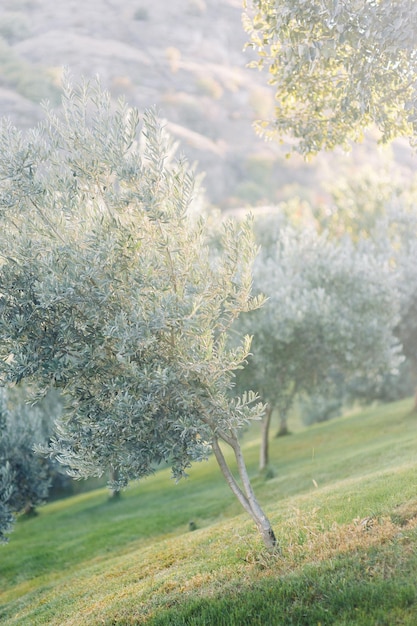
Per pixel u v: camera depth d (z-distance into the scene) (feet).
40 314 43.37
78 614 50.47
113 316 43.06
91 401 44.11
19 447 80.84
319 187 610.24
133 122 43.52
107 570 66.59
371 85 51.13
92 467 44.37
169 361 43.96
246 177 627.46
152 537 84.48
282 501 75.25
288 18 49.52
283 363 104.63
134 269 42.16
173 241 44.45
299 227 143.23
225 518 83.15
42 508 144.05
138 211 43.80
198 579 46.73
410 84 50.75
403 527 44.68
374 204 192.75
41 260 41.70
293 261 113.60
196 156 613.11
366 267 111.45
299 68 53.67
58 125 44.57
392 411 145.89
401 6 43.98
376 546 40.75
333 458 101.45
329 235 186.91
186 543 65.72
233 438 46.73
